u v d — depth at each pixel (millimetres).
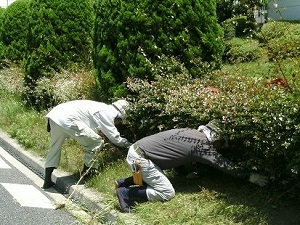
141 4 5332
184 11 5277
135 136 5078
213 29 5410
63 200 4820
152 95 4824
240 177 4066
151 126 4859
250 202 3900
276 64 4188
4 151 7109
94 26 5812
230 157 4266
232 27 7066
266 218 3646
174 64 5109
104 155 5289
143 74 5266
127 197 4152
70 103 4996
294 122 3529
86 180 5000
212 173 4559
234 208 3805
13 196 4996
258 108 3801
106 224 3996
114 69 5578
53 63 8023
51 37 8023
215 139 4078
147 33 5301
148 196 4125
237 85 4266
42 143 6551
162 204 4062
